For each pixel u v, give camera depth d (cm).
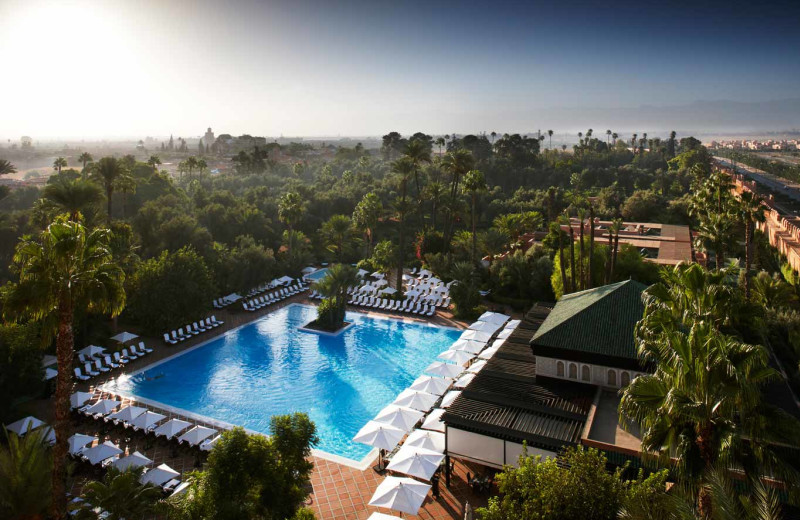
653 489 1134
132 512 1387
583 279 3431
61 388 1572
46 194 3456
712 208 4219
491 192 8894
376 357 3334
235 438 1481
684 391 1238
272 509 1453
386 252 5025
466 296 4084
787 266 4666
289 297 4731
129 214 6159
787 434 1166
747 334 2234
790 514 1307
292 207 5866
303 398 2759
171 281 3647
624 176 10625
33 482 1530
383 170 12712
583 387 2095
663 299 1595
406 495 1634
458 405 2017
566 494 1157
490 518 1230
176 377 3027
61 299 1538
